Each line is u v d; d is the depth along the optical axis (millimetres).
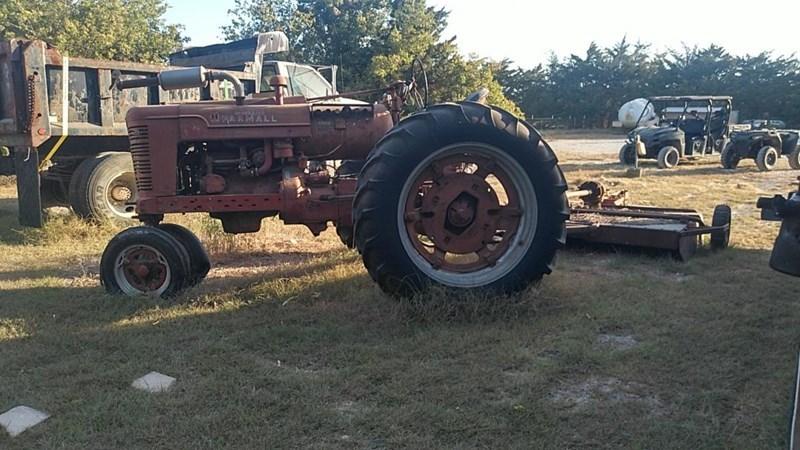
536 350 3492
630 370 3225
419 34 27016
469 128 3994
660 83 43469
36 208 6891
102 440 2633
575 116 45031
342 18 28125
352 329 3814
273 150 4617
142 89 7797
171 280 4441
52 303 4391
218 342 3648
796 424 2256
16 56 6711
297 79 10617
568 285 4703
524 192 4164
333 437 2654
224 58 10234
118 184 7398
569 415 2791
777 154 14695
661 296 4422
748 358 3338
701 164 16172
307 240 6578
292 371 3277
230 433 2670
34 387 3115
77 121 7301
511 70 44750
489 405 2885
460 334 3688
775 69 40969
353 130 4746
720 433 2617
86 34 18844
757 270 5137
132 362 3398
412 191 4090
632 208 6934
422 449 2551
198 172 4711
